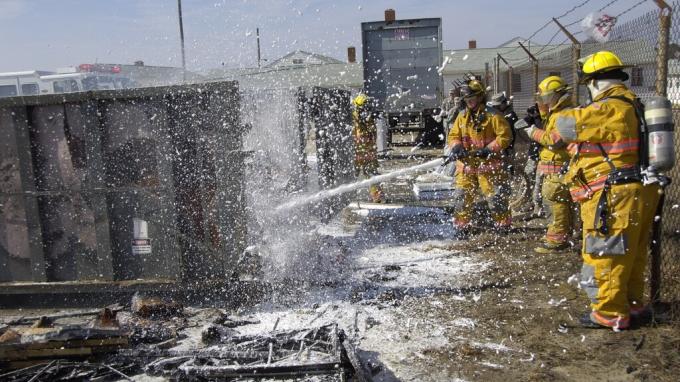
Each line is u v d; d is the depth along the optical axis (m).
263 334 3.83
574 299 4.52
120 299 4.69
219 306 4.62
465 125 6.82
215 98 4.42
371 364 3.52
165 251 4.58
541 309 4.33
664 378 3.21
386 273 5.45
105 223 4.56
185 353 3.61
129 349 3.68
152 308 4.35
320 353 3.61
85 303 4.72
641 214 3.64
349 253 6.21
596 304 3.90
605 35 5.78
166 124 4.42
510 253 6.00
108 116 4.48
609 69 3.74
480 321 4.16
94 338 3.63
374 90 18.53
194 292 4.65
